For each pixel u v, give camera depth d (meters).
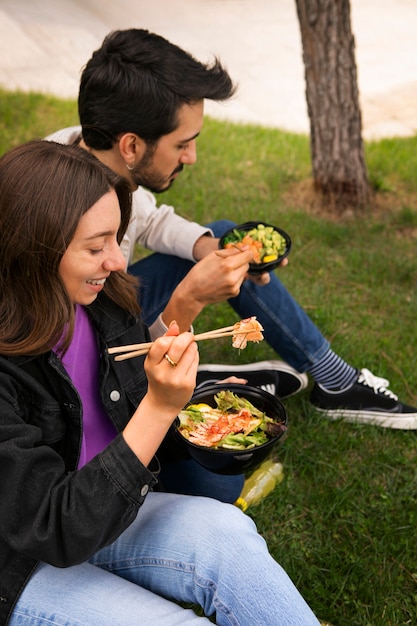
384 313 3.58
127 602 1.63
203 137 5.37
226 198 4.52
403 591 2.29
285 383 2.91
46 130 5.32
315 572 2.33
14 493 1.56
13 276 1.64
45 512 1.56
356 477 2.67
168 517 1.78
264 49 8.23
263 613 1.60
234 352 3.24
